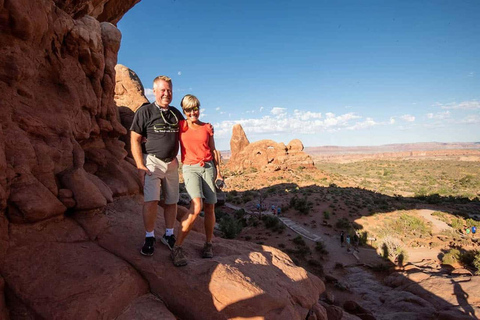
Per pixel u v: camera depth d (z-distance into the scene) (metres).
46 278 2.55
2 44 3.17
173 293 2.96
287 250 30.09
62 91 4.39
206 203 3.65
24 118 3.38
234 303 2.95
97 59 5.25
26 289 2.41
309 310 4.00
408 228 39.72
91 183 3.90
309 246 32.00
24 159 3.10
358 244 33.81
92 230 3.51
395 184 115.81
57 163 3.79
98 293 2.53
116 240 3.42
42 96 3.94
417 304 16.14
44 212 3.02
